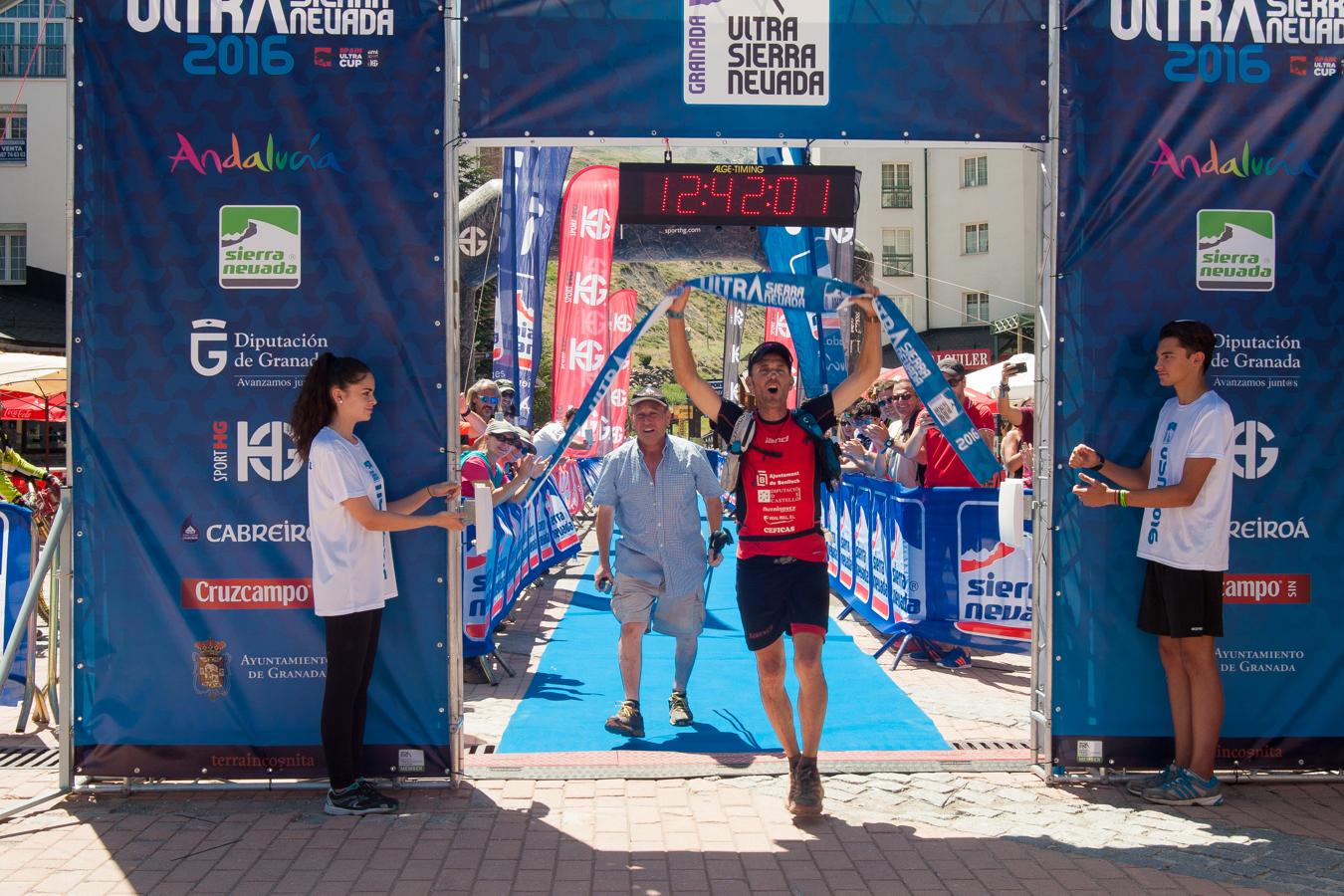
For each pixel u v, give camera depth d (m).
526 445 6.63
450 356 4.40
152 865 3.64
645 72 4.40
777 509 4.13
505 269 10.00
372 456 4.40
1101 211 4.49
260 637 4.42
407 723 4.43
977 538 6.59
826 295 4.27
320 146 4.37
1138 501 4.15
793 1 4.42
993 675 6.56
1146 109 4.49
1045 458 4.55
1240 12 4.50
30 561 5.46
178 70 4.35
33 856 3.73
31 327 25.48
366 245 4.38
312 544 4.13
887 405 8.12
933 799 4.31
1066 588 4.54
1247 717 4.59
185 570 4.40
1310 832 3.99
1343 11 4.52
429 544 4.42
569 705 5.84
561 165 10.80
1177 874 3.58
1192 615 4.22
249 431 4.39
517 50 4.38
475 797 4.33
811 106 4.43
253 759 4.43
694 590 5.32
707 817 4.09
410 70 4.38
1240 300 4.53
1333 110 4.53
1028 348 25.80
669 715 5.62
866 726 5.36
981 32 4.45
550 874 3.57
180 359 4.37
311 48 4.37
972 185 29.33
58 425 25.95
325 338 4.39
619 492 5.34
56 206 28.05
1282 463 4.56
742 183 4.39
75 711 4.42
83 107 4.34
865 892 3.44
